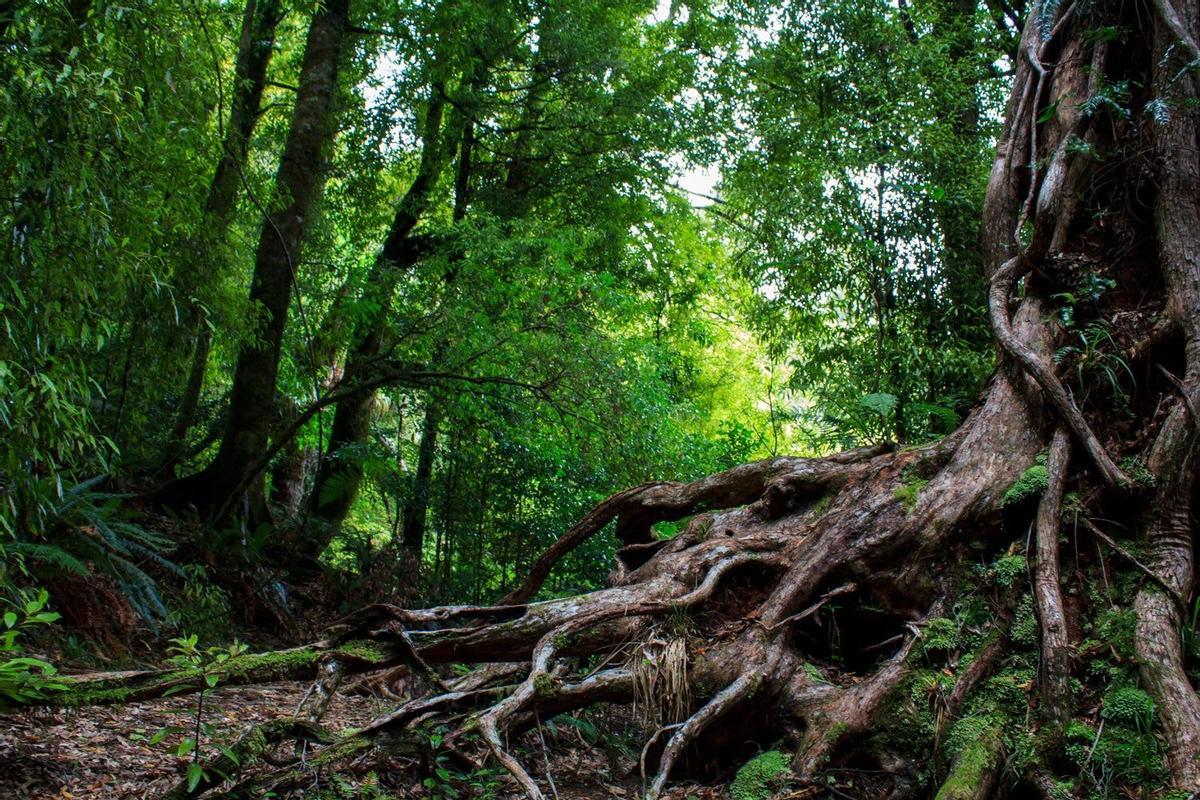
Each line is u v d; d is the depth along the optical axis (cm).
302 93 1020
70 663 555
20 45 356
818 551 507
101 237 377
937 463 518
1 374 321
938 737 414
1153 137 525
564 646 477
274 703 543
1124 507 466
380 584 1007
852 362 989
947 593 477
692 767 472
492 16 1320
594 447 1086
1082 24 582
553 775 470
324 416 1510
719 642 492
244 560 860
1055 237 539
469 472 1190
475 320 1080
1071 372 504
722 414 2177
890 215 936
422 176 1430
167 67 471
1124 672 409
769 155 1240
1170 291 496
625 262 1638
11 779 345
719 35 1581
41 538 570
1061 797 368
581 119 1407
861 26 1009
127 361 814
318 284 1380
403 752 411
